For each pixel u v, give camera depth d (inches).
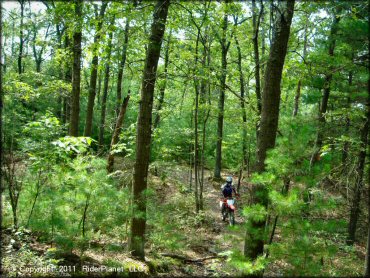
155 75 265.1
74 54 403.5
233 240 189.3
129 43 354.6
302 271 153.1
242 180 688.4
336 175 329.7
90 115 492.4
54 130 269.9
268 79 228.5
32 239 239.6
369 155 284.7
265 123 227.6
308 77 260.8
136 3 298.2
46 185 253.9
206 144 742.5
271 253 166.4
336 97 312.8
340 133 332.2
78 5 299.1
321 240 235.8
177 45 470.3
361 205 380.5
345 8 230.2
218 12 434.9
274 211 174.9
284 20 224.7
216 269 277.3
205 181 684.1
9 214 253.8
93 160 236.5
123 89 928.3
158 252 305.7
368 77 181.6
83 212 229.8
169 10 392.8
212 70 394.0
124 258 251.6
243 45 543.5
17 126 271.1
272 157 173.0
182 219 423.8
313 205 174.9
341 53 229.5
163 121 653.3
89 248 256.5
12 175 258.7
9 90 303.7
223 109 530.6
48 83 440.5
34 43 401.7
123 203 246.4
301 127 177.8
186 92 594.9
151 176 611.2
